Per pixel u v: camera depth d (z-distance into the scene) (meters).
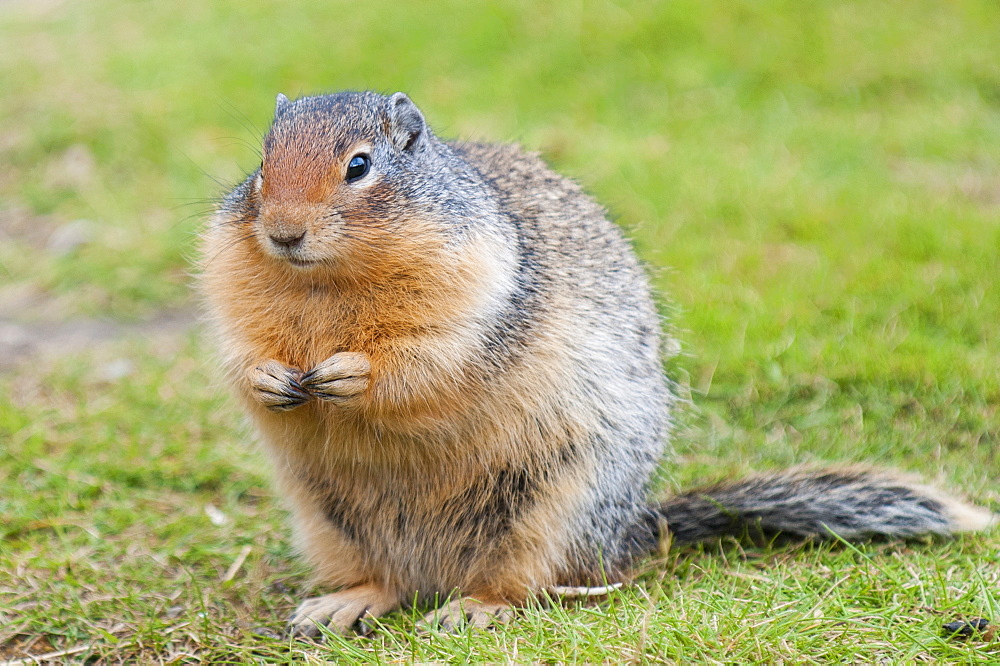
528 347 8.54
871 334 13.18
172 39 24.12
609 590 8.33
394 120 8.23
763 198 16.92
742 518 9.64
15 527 10.31
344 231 7.77
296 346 8.29
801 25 22.73
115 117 20.50
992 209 16.53
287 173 7.84
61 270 16.42
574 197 10.02
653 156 18.55
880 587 8.22
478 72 21.97
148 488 11.20
